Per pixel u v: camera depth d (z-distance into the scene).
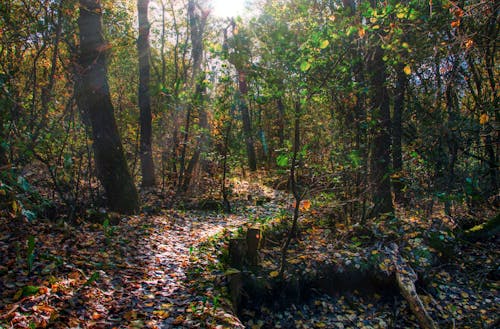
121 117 12.63
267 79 4.79
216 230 8.06
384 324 5.30
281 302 5.42
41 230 5.54
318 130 6.86
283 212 8.60
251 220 9.08
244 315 5.10
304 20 5.77
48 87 6.79
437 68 6.59
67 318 3.60
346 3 7.41
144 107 12.78
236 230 7.41
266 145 21.36
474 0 4.53
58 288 4.02
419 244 6.73
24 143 5.43
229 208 11.30
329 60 5.23
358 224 7.11
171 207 10.60
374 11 4.84
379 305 5.68
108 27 12.84
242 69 4.90
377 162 7.14
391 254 6.22
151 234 6.89
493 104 7.42
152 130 13.82
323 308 5.52
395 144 7.81
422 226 7.34
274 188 15.52
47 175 7.64
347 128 7.01
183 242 6.83
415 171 8.16
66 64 8.02
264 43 4.62
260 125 18.80
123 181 8.28
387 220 7.29
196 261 5.64
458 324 5.37
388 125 7.19
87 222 6.70
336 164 6.77
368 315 5.49
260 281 5.43
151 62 16.52
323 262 5.97
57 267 4.54
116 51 13.90
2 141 4.64
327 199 7.34
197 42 13.88
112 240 6.01
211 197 12.21
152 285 4.77
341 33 4.93
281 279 5.55
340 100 6.62
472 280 6.42
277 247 6.73
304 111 5.26
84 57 7.55
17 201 4.03
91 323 3.68
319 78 5.30
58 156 6.78
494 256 6.93
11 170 3.91
